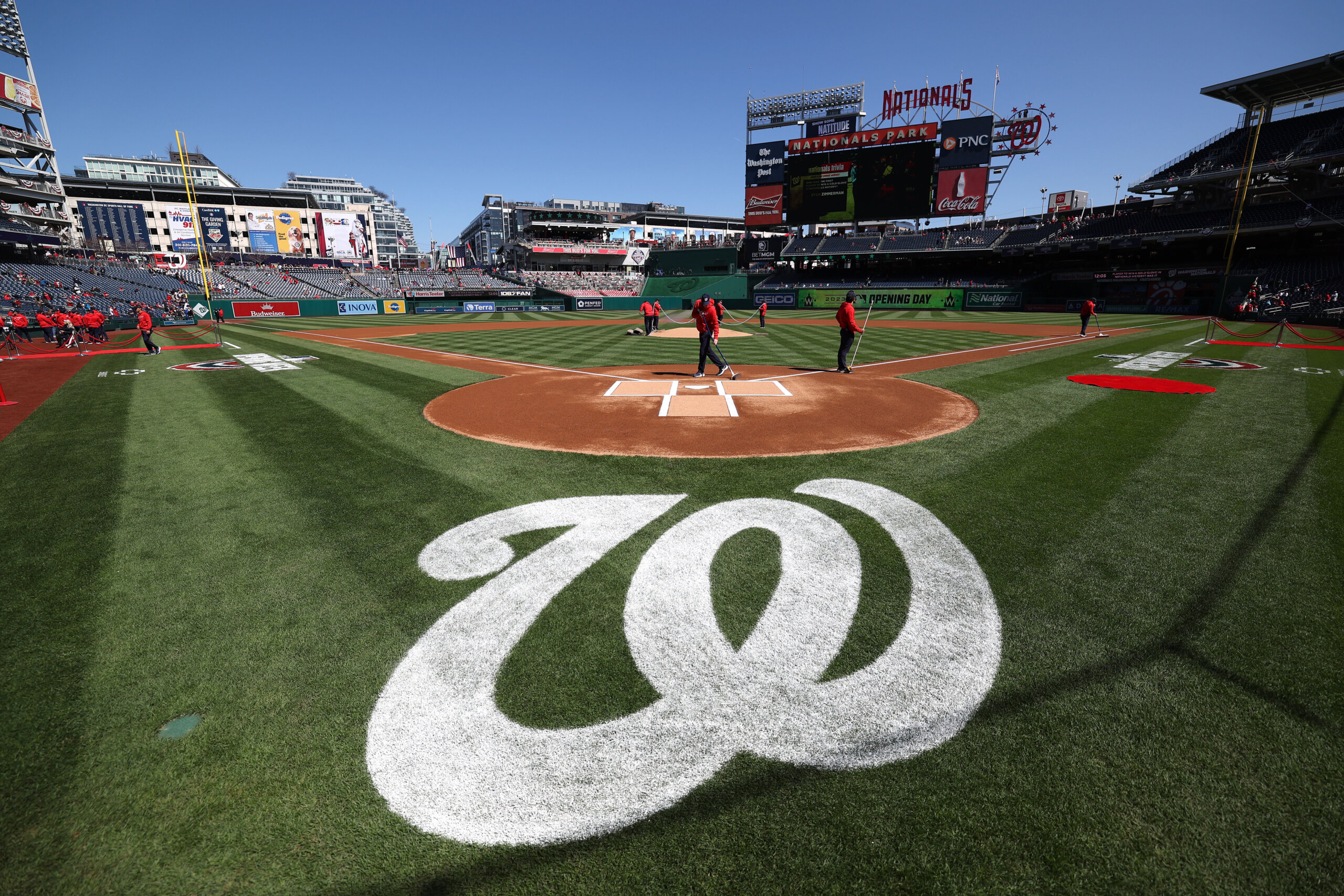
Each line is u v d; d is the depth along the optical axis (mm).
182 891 2047
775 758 2555
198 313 44000
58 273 43219
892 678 3047
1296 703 2828
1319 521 4934
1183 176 43719
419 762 2557
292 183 168000
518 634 3451
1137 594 3822
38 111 42000
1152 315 39812
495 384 12547
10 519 5227
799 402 10219
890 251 58688
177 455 7211
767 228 60969
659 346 20797
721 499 5547
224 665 3189
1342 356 15773
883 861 2113
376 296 59594
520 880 2072
